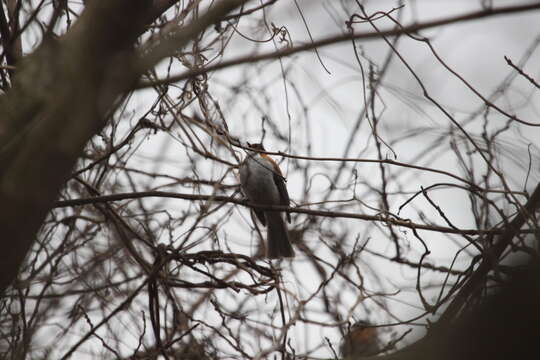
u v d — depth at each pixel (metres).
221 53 8.25
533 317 5.76
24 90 6.50
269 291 9.42
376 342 10.02
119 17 5.58
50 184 5.95
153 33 7.94
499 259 8.62
